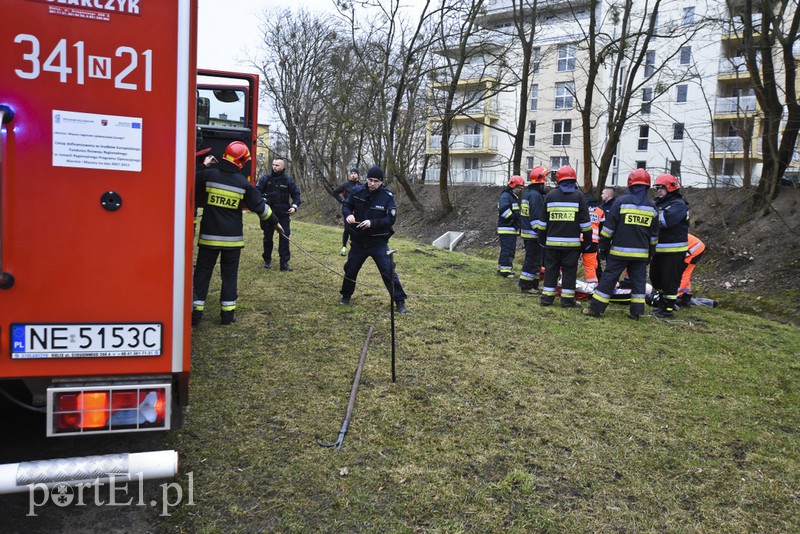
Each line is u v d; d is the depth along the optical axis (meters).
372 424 4.03
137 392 2.60
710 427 4.36
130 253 2.62
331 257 11.05
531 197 9.05
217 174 5.73
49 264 2.52
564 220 7.91
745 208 14.69
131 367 2.66
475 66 22.89
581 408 4.54
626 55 17.47
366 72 21.33
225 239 5.87
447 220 23.17
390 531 2.93
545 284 8.20
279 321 6.37
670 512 3.24
